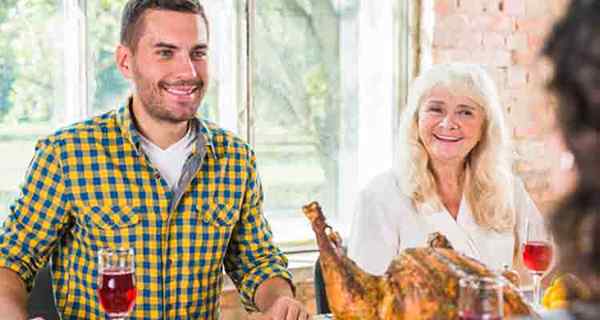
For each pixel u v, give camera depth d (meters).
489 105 2.06
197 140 1.77
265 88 3.24
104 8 3.00
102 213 1.70
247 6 3.15
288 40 3.26
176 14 1.71
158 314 1.72
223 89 3.17
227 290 2.90
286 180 3.31
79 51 2.95
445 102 2.05
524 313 1.01
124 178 1.72
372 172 3.36
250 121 3.20
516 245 2.18
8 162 2.93
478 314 0.93
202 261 1.76
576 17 0.37
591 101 0.37
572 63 0.37
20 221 1.69
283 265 1.88
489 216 2.08
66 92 2.98
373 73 3.36
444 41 3.21
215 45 3.14
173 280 1.73
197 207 1.76
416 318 1.07
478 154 2.09
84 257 1.71
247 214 1.88
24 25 2.91
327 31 3.33
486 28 3.24
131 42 1.72
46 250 1.72
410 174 2.10
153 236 1.71
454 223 2.07
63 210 1.71
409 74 3.27
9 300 1.59
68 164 1.71
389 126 3.30
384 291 1.13
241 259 1.88
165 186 1.73
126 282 1.40
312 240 3.31
